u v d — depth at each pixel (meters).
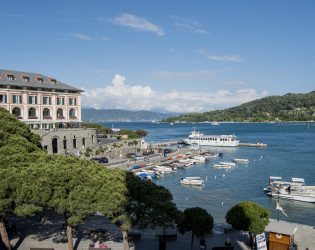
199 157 127.62
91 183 30.69
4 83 81.31
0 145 37.12
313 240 40.19
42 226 42.34
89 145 104.00
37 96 89.44
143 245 37.06
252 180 89.00
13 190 29.23
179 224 34.75
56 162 32.28
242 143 191.88
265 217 37.78
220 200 68.50
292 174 96.50
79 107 102.12
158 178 92.75
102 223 45.31
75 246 35.88
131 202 31.00
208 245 38.25
